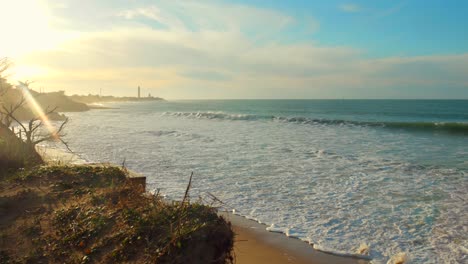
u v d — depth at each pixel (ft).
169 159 49.65
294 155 52.39
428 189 33.40
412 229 23.56
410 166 43.86
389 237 22.27
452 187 33.91
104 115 183.83
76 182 20.75
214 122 122.31
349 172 40.86
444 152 54.75
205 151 56.54
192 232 12.39
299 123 114.62
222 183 36.04
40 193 19.08
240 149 58.49
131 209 15.33
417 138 73.72
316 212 27.22
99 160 48.32
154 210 14.75
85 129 97.91
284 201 30.04
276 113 185.06
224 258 12.51
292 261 19.08
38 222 15.74
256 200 30.35
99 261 12.42
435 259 19.19
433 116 156.04
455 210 27.20
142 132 87.86
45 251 13.55
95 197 17.69
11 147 32.50
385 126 100.78
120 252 12.51
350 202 29.66
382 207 28.25
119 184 20.38
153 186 34.71
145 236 12.94
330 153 53.78
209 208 14.51
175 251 11.81
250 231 23.45
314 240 21.88
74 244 13.67
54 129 95.96
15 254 13.52
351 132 85.92
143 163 46.73
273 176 39.06
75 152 55.42
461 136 77.10
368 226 24.18
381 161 47.34
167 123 119.55
